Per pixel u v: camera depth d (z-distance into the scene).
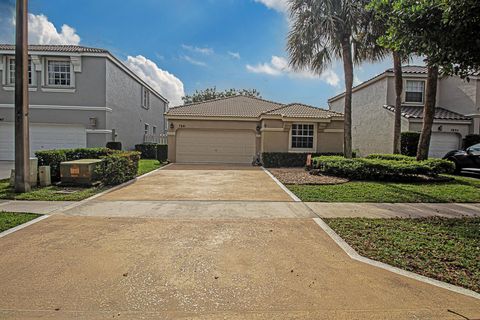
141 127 24.73
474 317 2.84
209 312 2.88
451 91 18.53
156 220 6.00
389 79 19.27
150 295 3.17
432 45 5.43
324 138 17.70
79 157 11.95
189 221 5.95
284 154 17.02
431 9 5.12
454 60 5.43
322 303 3.06
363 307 2.99
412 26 5.47
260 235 5.14
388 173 10.98
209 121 18.89
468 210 7.08
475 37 5.03
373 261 4.09
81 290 3.25
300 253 4.36
